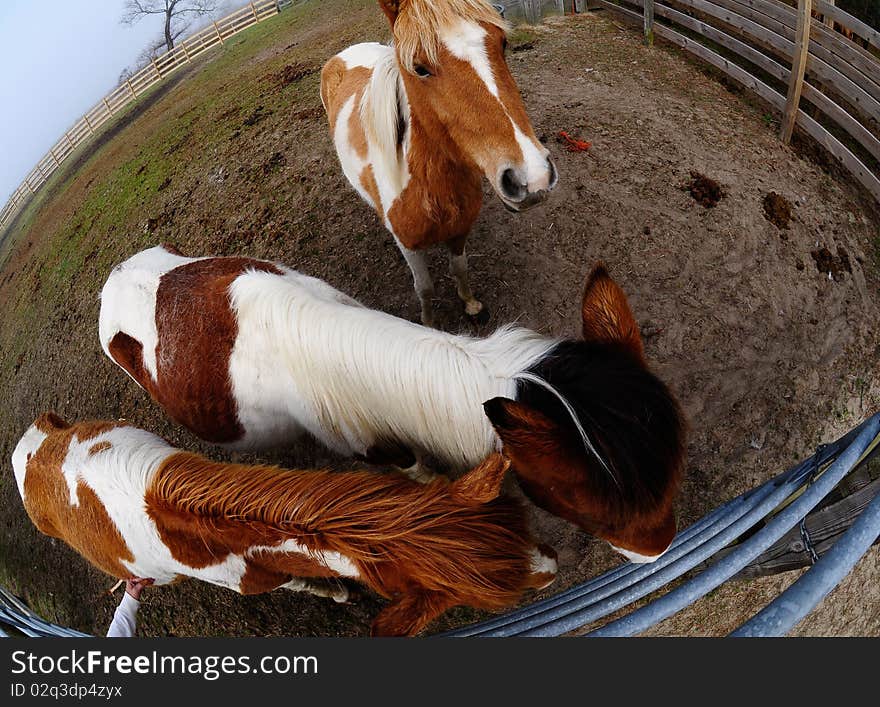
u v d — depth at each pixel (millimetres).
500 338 2061
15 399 6238
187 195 6766
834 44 4727
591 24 7223
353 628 3508
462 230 3352
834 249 4566
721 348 4078
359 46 4137
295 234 5402
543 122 5566
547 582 2068
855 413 3994
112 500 2527
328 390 2414
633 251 4480
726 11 5738
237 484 2203
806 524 2346
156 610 4086
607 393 1689
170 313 2852
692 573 3600
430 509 1824
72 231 8195
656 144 5203
